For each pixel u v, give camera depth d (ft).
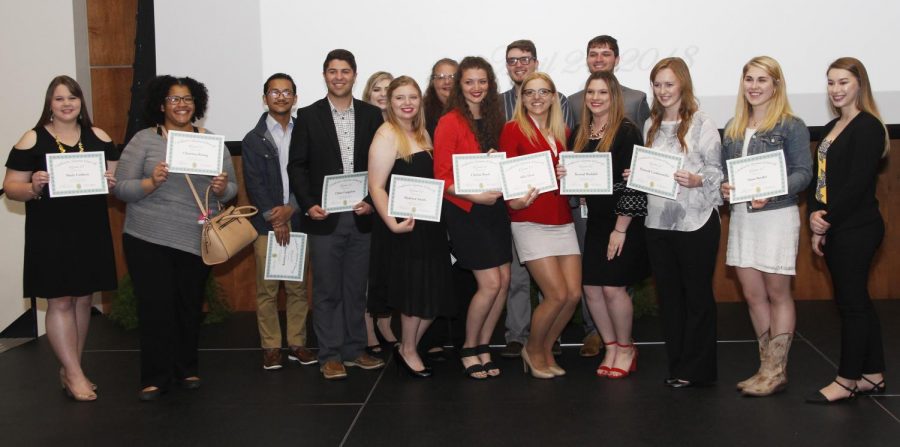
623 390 14.40
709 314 14.16
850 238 12.96
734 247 13.80
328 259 15.39
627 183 13.76
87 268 14.26
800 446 11.66
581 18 19.85
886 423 12.44
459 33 20.04
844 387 13.34
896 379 14.55
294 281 16.49
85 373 16.47
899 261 21.39
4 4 20.07
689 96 13.79
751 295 13.87
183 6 20.21
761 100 13.19
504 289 15.10
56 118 14.20
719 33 19.62
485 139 14.58
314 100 20.31
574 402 13.82
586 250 14.97
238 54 20.27
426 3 20.01
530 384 14.90
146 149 14.15
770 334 14.12
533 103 14.29
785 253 13.25
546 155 13.98
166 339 14.64
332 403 14.16
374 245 15.26
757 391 13.80
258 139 16.38
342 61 15.15
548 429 12.57
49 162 13.67
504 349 17.53
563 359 16.66
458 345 17.54
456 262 17.06
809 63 19.56
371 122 15.62
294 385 15.31
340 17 20.15
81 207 14.25
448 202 14.61
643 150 13.61
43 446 12.46
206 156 13.97
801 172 13.09
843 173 12.95
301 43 20.22
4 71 20.12
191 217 14.34
